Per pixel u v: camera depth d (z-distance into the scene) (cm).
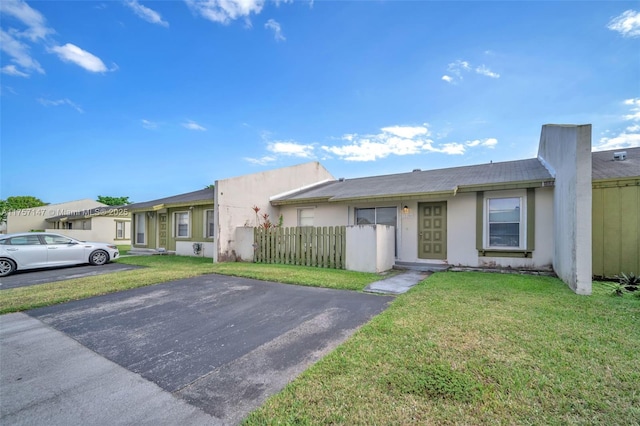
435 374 266
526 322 391
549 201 811
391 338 348
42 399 254
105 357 337
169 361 324
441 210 963
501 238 881
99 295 608
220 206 1121
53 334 408
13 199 3678
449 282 666
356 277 747
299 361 313
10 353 349
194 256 1368
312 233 970
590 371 266
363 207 1105
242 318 463
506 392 237
